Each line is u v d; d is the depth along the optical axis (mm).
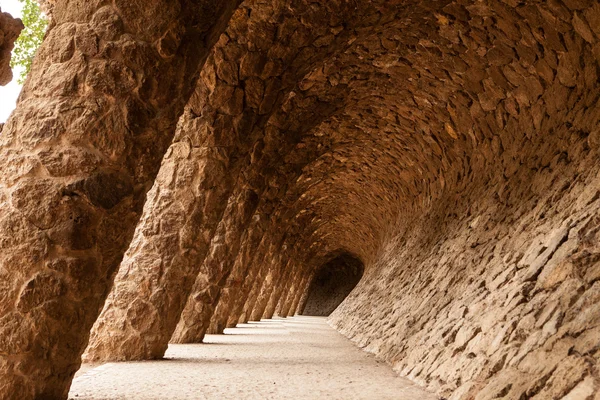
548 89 8430
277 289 27953
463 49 9438
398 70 10914
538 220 7180
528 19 7875
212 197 9508
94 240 4660
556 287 5293
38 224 4512
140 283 9016
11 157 4598
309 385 6781
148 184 5090
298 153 14992
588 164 6734
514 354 5031
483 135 10961
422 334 8406
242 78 9305
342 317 22453
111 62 4684
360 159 17094
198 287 12258
